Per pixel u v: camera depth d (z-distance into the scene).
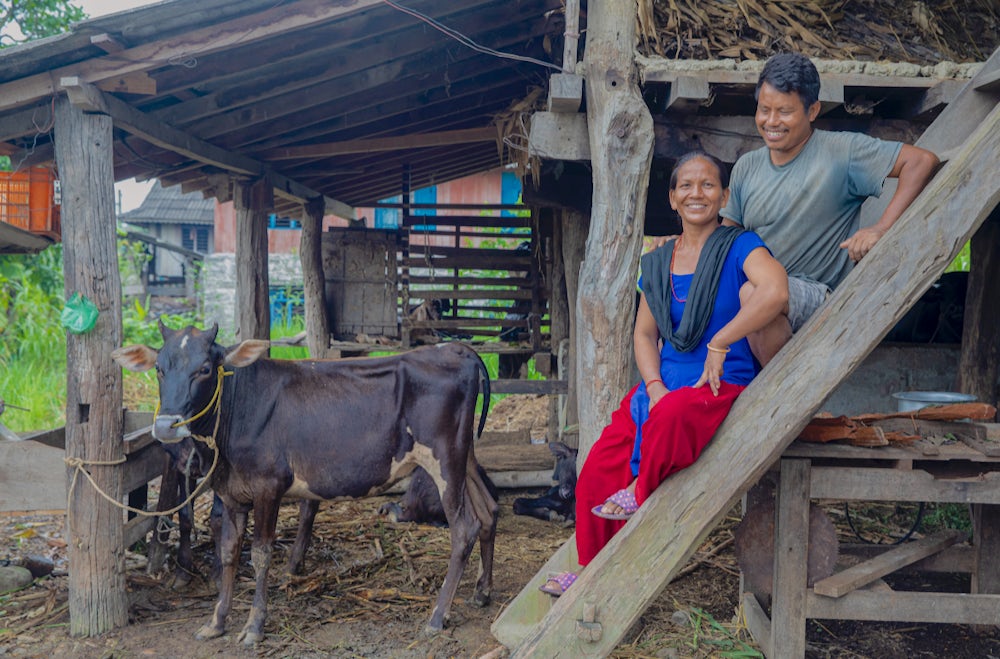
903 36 4.69
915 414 3.56
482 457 7.07
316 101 5.57
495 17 5.07
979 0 4.96
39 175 4.71
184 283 20.75
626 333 3.98
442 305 9.35
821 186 3.05
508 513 6.18
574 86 4.07
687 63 4.12
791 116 2.99
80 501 4.02
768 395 2.96
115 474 4.10
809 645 3.91
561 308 7.90
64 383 10.07
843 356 2.94
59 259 12.53
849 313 2.95
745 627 4.02
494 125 6.69
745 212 3.24
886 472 3.35
